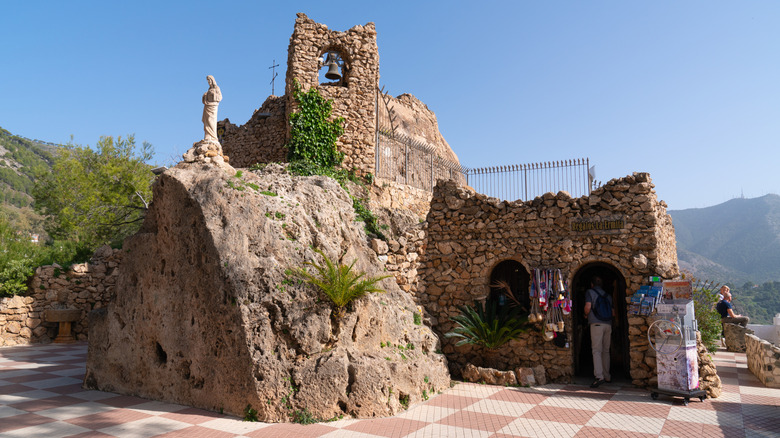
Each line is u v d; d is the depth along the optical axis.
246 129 20.09
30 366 11.78
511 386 9.48
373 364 7.65
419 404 8.00
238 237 8.31
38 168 31.23
